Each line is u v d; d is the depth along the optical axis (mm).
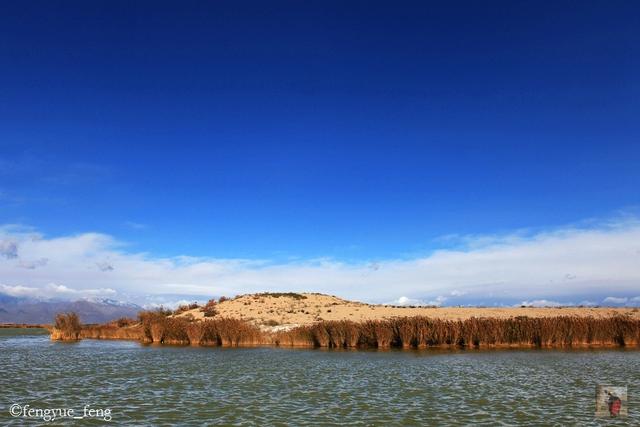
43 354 53469
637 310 80625
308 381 34062
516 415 24609
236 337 62219
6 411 25375
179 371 39125
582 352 51500
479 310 82500
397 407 26219
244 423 23141
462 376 36062
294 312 81500
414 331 56500
